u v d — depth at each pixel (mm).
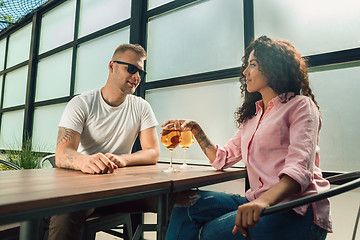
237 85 2125
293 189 767
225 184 2072
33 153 3408
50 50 3979
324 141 1670
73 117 1486
